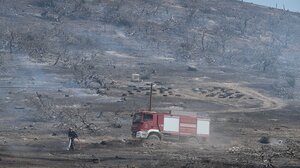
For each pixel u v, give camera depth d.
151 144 162.12
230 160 119.56
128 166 104.50
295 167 110.19
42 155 123.25
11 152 126.19
